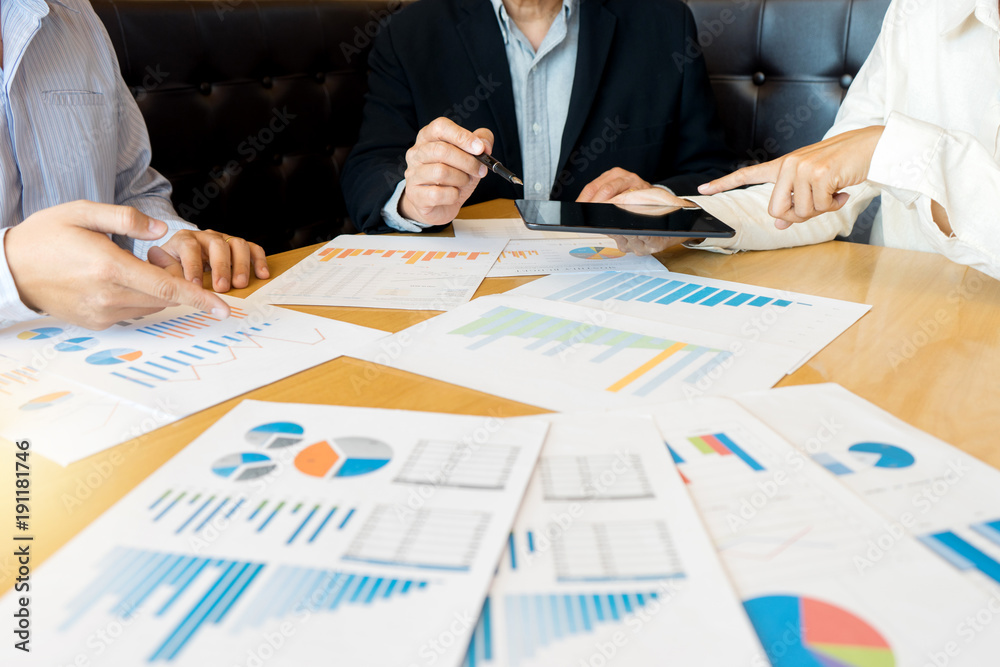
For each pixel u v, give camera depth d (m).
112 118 1.00
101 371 0.46
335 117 1.63
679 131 1.40
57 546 0.28
